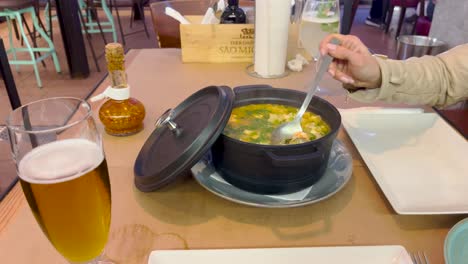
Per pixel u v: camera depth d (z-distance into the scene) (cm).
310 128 77
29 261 58
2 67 217
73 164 50
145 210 70
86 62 377
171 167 65
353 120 100
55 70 398
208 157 80
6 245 61
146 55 158
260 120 82
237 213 69
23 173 49
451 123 100
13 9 349
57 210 49
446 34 296
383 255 58
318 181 73
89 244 53
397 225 66
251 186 68
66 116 60
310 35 130
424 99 94
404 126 97
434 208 69
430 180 78
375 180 78
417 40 314
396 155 86
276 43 129
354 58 82
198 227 66
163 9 195
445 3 294
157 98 117
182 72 139
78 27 360
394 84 88
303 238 64
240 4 204
